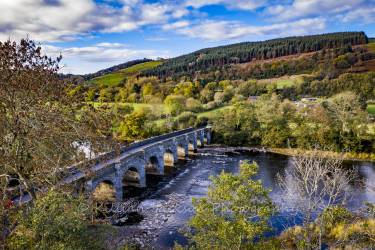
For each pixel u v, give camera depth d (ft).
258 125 223.30
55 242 32.37
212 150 203.62
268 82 439.63
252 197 45.09
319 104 217.56
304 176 49.90
